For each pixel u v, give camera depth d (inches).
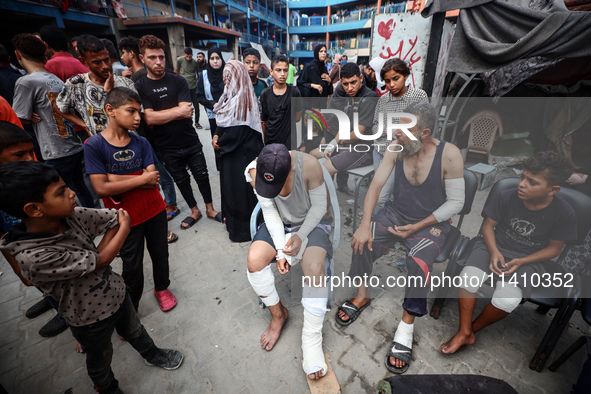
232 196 95.6
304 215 52.4
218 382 59.7
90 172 56.5
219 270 91.7
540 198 40.6
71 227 42.3
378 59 117.3
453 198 39.5
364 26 1037.2
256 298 80.7
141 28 478.9
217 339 69.0
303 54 1222.3
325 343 66.5
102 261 45.0
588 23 42.7
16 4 334.6
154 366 62.7
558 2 53.6
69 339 69.9
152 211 65.5
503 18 61.3
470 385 49.1
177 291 83.6
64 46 106.7
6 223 98.3
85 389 59.3
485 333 68.1
